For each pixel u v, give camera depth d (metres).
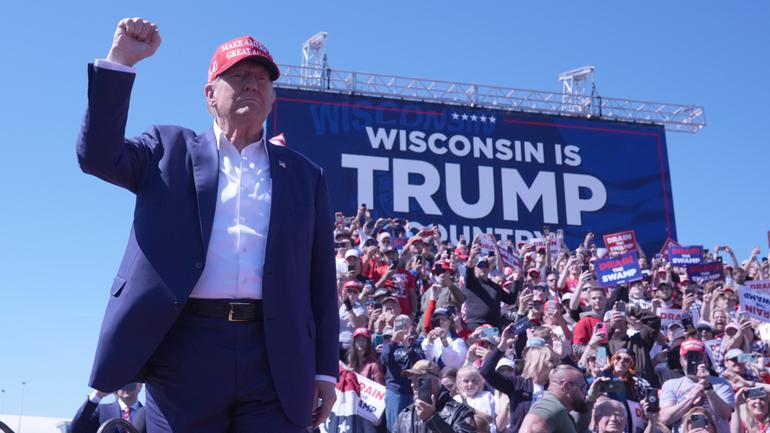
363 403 9.10
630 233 19.22
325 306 2.75
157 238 2.46
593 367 9.21
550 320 11.55
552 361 8.12
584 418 6.61
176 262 2.44
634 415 8.16
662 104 25.44
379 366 9.64
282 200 2.62
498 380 8.08
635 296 14.59
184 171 2.56
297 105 22.62
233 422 2.47
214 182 2.56
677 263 18.41
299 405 2.48
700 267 17.69
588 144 24.64
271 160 2.69
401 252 16.92
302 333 2.55
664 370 10.41
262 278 2.49
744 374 9.67
